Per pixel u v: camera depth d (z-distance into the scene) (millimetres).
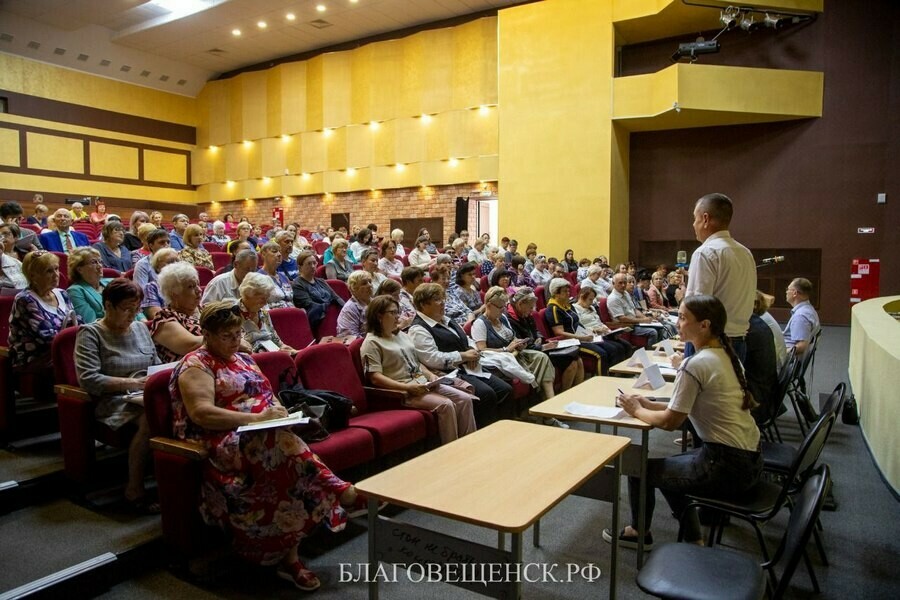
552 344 4758
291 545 2295
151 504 2717
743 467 2236
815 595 2305
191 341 2973
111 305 2809
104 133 15094
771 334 3104
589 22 11031
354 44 14133
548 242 11484
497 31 12164
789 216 10891
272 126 15344
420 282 4734
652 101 10625
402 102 13320
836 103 10445
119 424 2668
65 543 2418
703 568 1756
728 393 2270
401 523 1751
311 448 2623
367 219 14117
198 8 12586
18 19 13156
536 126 11547
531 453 2074
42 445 3182
